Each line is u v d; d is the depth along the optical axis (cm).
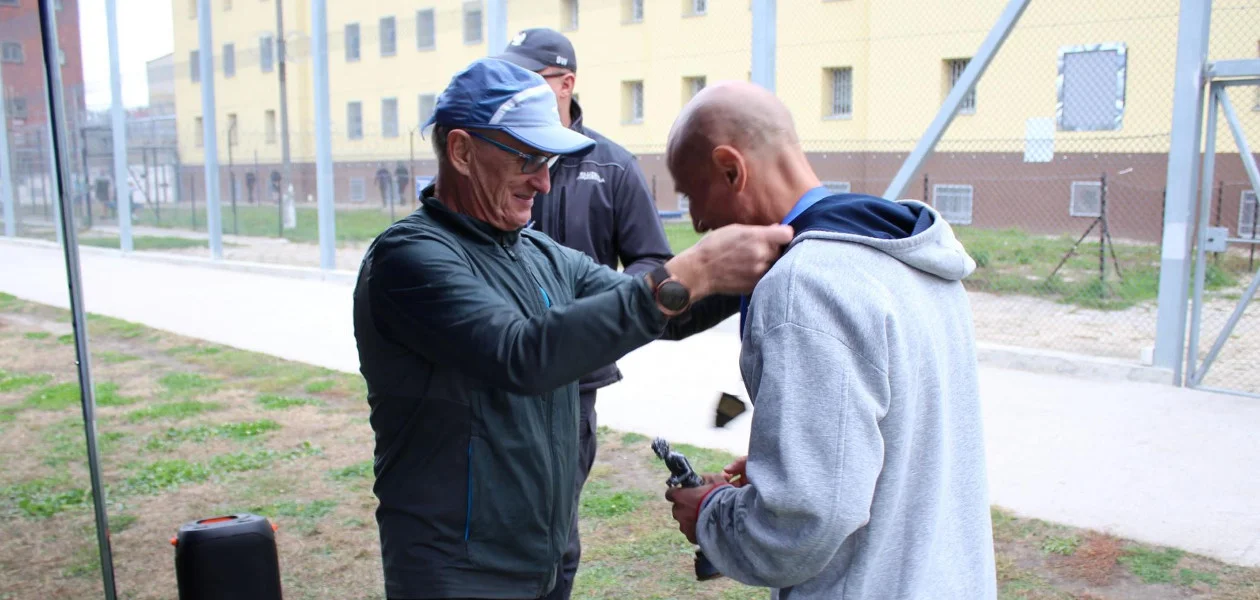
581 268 243
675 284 171
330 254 1402
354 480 520
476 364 181
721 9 1919
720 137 173
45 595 381
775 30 816
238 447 581
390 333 197
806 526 151
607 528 441
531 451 203
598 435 584
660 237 340
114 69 1742
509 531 202
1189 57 657
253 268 1519
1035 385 687
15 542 437
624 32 2114
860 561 160
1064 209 1540
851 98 1766
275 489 507
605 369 320
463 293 185
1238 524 426
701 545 176
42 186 1344
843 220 164
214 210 1619
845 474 148
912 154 763
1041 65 1544
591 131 343
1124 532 419
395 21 2689
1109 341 867
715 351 837
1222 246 661
